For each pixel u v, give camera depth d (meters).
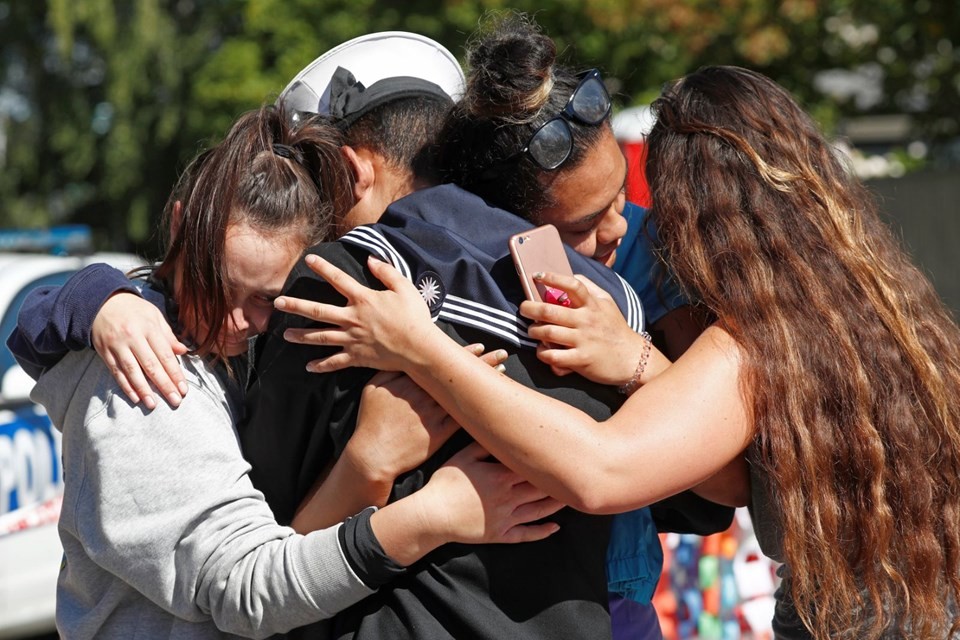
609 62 31.78
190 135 42.22
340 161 5.24
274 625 4.49
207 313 4.72
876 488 4.54
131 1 42.47
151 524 4.51
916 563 4.60
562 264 4.65
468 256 4.57
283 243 4.76
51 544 11.59
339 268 4.69
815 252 4.82
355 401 4.65
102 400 4.64
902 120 43.25
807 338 4.64
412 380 4.54
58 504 11.81
